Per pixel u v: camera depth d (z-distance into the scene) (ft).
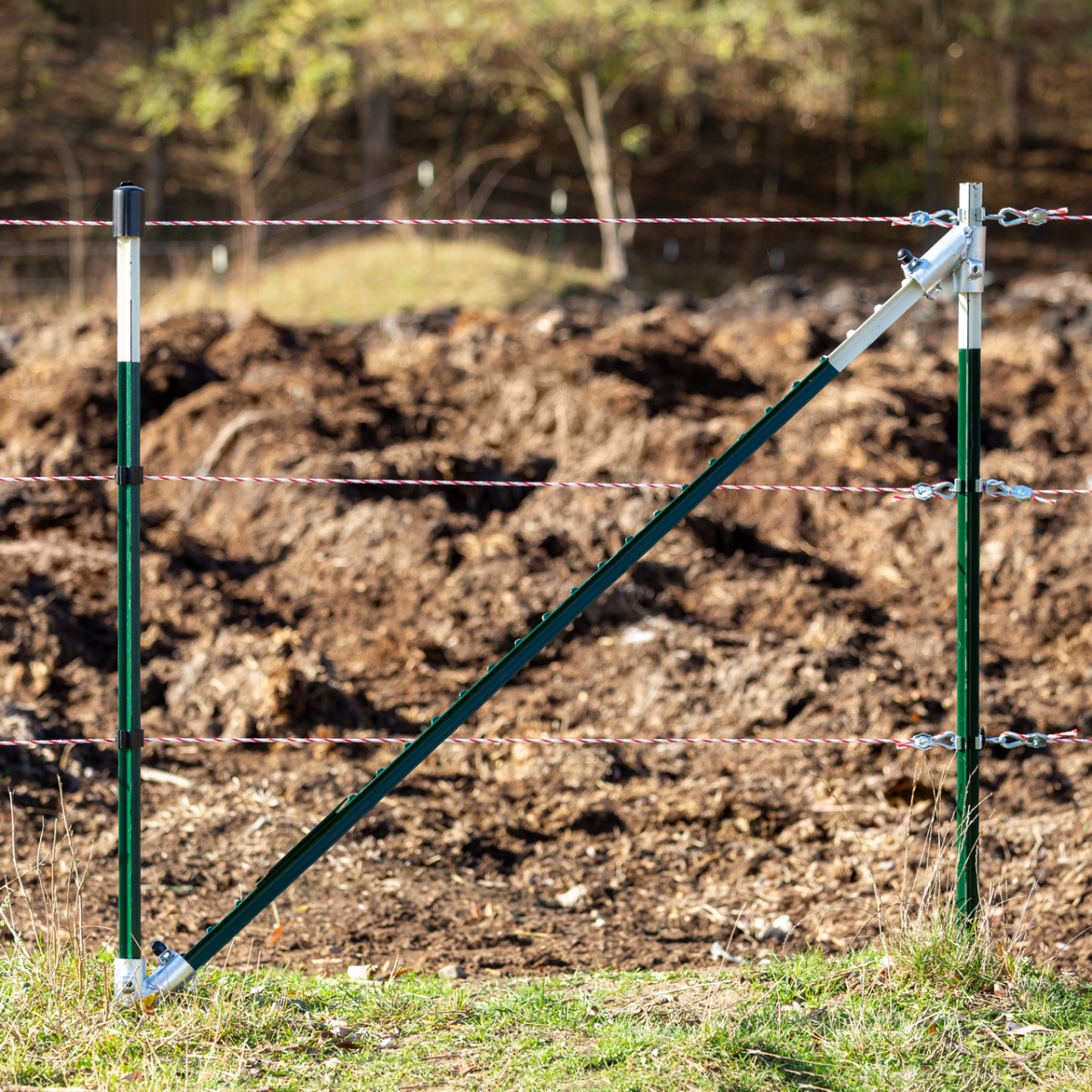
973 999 13.19
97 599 24.81
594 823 19.65
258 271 80.48
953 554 28.71
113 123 105.60
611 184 87.81
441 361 39.60
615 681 23.31
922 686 23.03
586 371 36.60
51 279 82.48
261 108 91.30
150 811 19.26
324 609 25.81
